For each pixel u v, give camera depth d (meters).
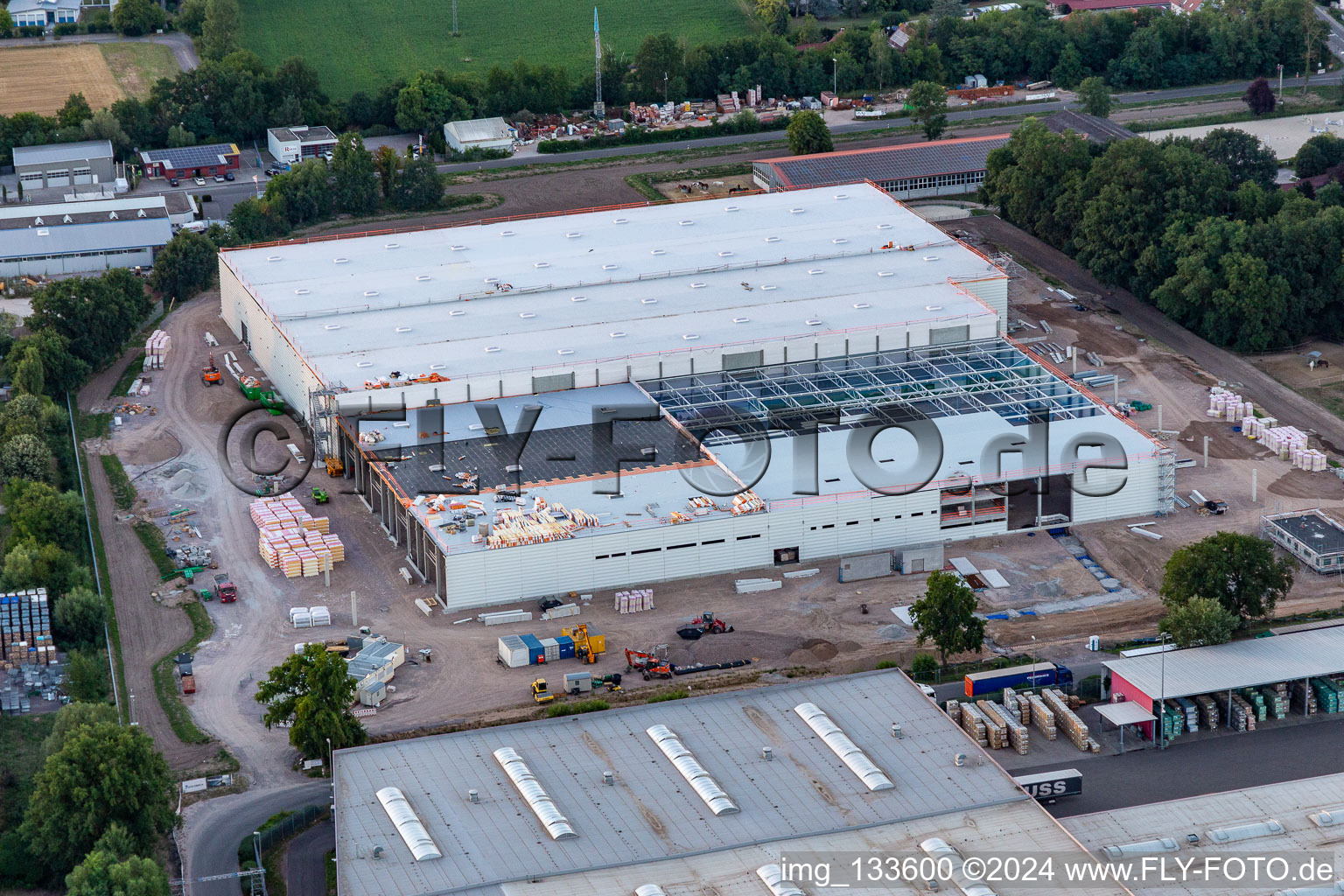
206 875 169.75
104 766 169.12
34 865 171.00
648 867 155.88
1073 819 167.75
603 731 178.12
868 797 166.00
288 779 187.12
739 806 164.62
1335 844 162.38
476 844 158.88
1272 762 186.12
